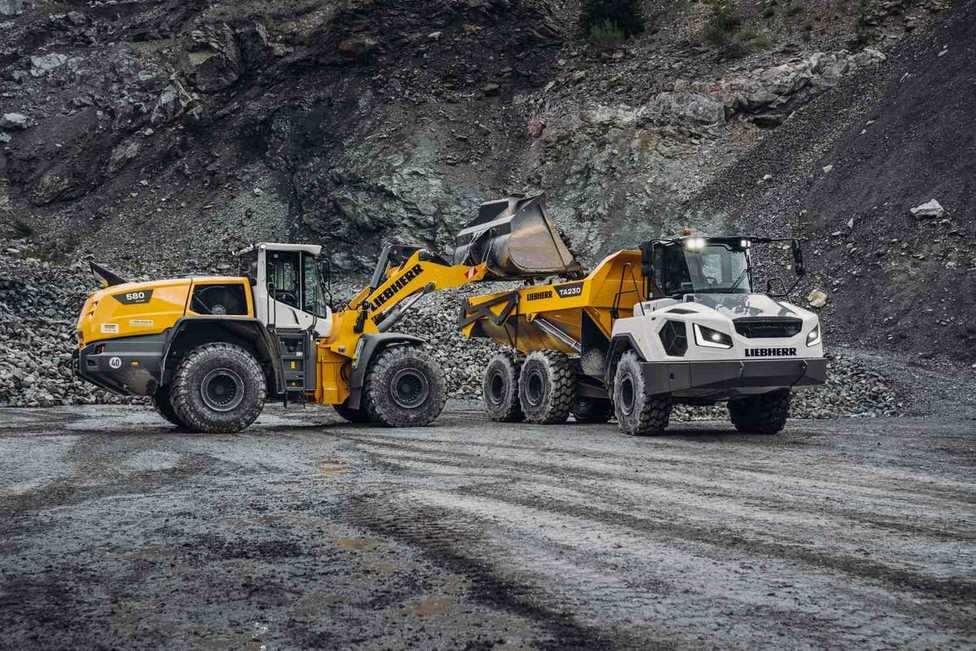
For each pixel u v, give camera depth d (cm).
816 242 2877
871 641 294
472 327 1634
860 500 588
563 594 349
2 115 4316
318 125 4019
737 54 3853
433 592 352
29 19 4878
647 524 494
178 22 4722
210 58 4412
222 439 1013
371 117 3981
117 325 1103
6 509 546
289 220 3734
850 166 3088
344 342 1255
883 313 2461
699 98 3647
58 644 293
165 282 1146
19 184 4119
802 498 595
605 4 4288
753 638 296
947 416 1545
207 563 403
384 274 1343
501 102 4084
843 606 334
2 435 1052
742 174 3359
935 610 330
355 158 3753
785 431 1200
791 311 1084
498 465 767
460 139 3853
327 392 1252
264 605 335
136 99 4347
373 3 4397
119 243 3772
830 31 3806
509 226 1406
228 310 1174
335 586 362
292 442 983
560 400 1340
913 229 2681
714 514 528
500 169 3741
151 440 996
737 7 4194
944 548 438
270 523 495
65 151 4197
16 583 371
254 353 1202
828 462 812
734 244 1188
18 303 2542
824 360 1070
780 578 376
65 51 4688
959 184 2730
